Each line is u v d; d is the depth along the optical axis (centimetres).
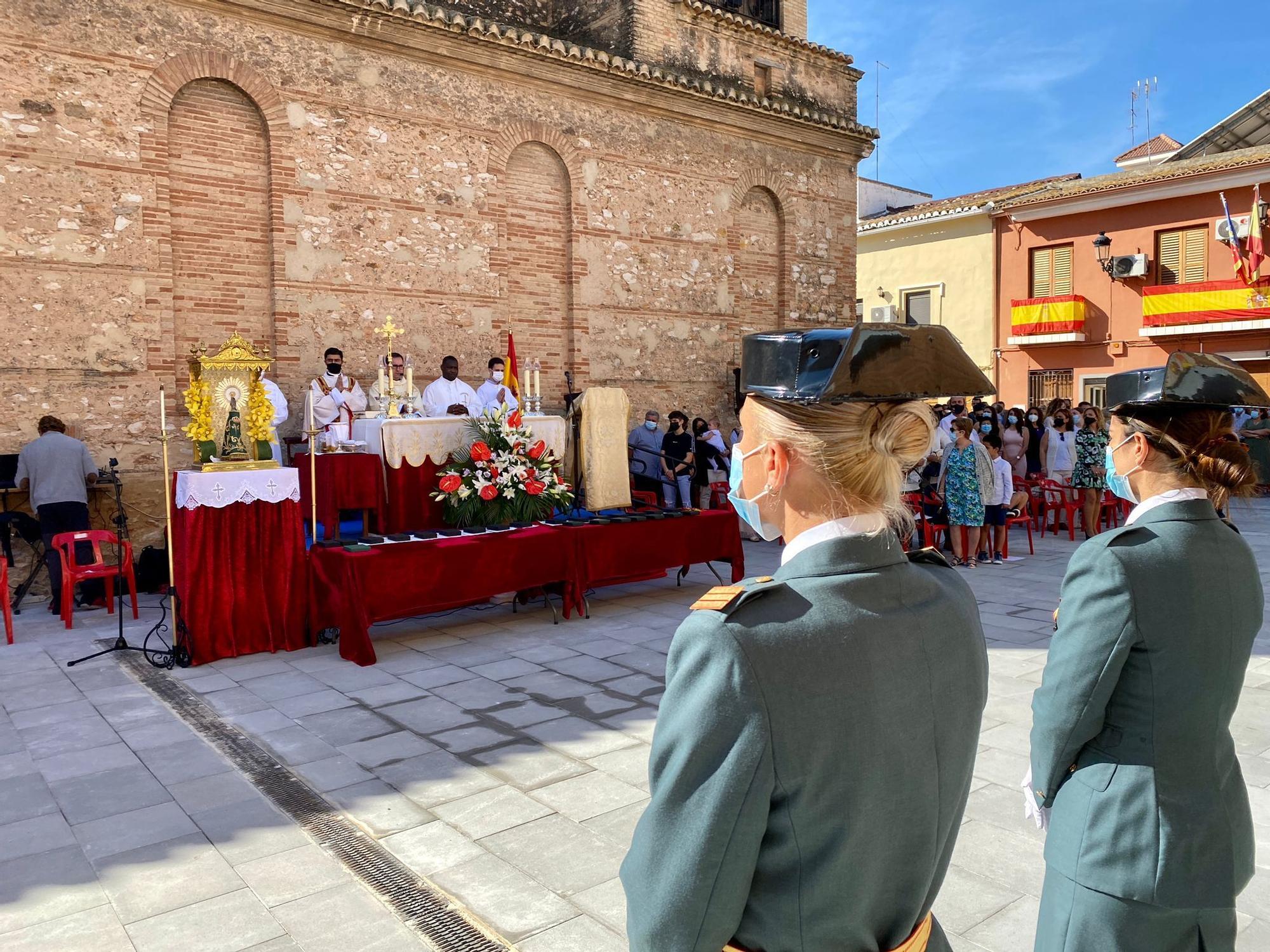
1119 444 210
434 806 440
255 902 355
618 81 1341
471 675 658
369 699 605
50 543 865
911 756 121
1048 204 2394
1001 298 2536
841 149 1645
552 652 721
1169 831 182
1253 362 2142
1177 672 186
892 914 125
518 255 1283
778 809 114
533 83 1270
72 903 356
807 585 123
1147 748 187
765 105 1498
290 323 1077
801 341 129
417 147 1170
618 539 866
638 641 755
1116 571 189
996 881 363
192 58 1002
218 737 538
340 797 452
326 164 1099
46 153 923
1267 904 348
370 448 968
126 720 570
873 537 128
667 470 1294
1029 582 990
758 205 1567
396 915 345
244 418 730
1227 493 196
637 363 1405
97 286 955
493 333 1241
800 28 1658
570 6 1512
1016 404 2520
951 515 1075
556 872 376
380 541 734
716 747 110
